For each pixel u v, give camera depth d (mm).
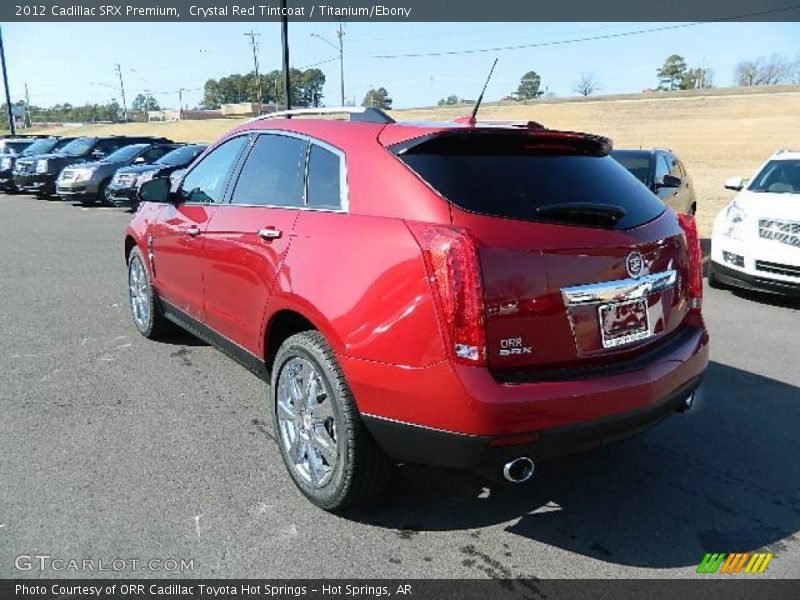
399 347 2697
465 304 2555
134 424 4070
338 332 2906
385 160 2996
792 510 3326
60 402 4375
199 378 4859
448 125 3117
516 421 2584
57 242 11570
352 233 2975
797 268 6996
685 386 3158
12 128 45031
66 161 20375
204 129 69562
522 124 3283
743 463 3797
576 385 2701
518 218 2709
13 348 5469
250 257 3627
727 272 7648
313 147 3461
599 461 3809
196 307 4461
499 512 3264
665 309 3170
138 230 5426
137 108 175625
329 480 3105
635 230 2986
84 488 3318
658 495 3449
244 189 3979
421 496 3383
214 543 2930
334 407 3000
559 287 2705
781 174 8383
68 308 6805
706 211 15297
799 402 4668
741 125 50375
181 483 3406
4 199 21047
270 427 4078
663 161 9812
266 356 3648
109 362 5168
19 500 3191
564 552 2957
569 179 3039
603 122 60250
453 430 2613
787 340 6129
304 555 2879
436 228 2654
